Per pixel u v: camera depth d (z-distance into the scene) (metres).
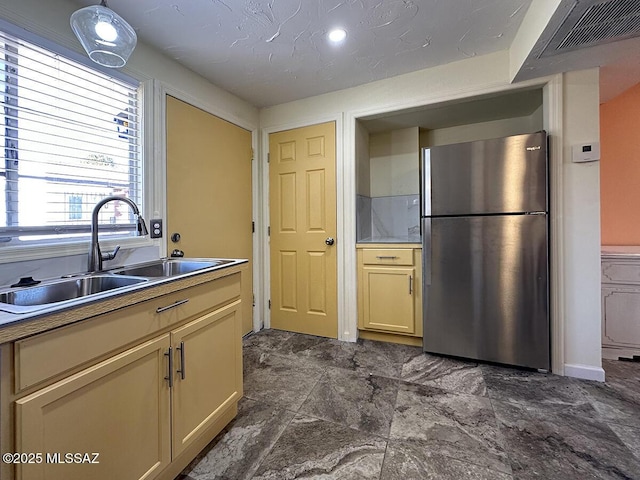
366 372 1.94
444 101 2.11
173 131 1.90
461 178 2.02
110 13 1.05
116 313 0.88
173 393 1.09
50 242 1.31
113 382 0.88
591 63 1.70
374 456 1.22
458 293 2.07
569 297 1.84
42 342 0.71
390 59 1.98
